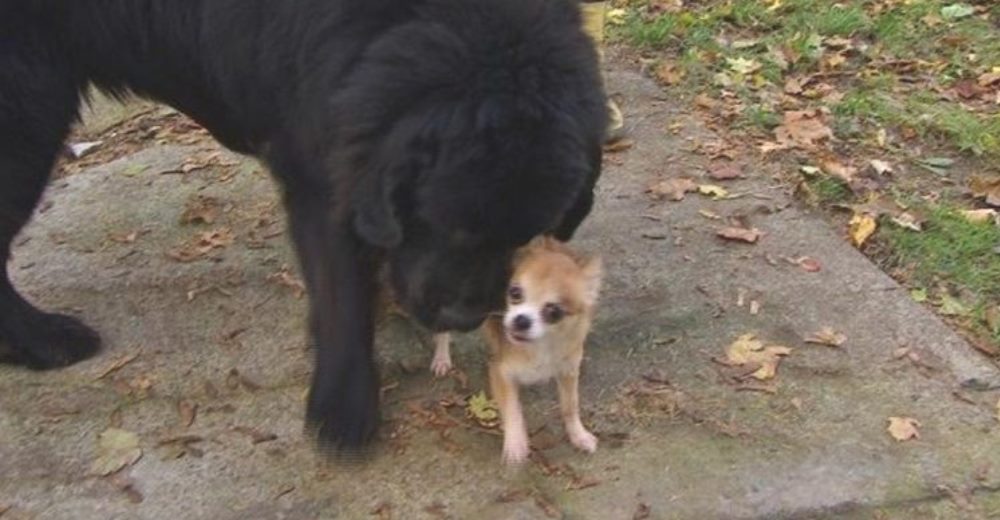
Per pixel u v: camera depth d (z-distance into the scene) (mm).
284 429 2506
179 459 2453
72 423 2531
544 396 2553
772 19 3949
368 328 2432
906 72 3705
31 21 2533
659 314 2738
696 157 3270
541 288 2260
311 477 2414
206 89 2590
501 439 2469
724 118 3455
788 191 3143
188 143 3457
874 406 2537
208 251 2961
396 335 2682
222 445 2477
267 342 2703
